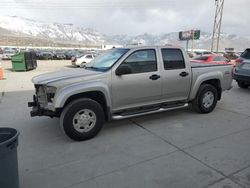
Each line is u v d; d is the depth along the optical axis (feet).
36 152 14.28
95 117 15.85
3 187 8.75
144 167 12.45
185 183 11.05
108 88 16.12
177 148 14.57
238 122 19.19
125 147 14.78
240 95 29.78
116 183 11.12
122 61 16.62
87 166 12.63
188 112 21.76
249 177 11.48
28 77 52.11
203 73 20.56
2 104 25.73
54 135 16.80
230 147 14.66
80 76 15.65
